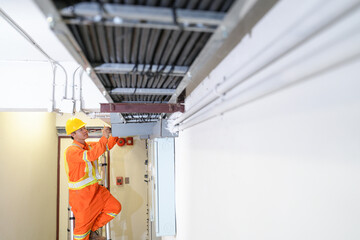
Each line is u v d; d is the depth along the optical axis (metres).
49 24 0.58
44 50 1.70
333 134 0.46
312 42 0.44
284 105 0.62
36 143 3.16
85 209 2.25
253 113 0.79
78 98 1.86
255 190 0.77
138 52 0.88
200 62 0.88
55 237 3.95
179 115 1.77
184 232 1.84
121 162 4.40
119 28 0.69
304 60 0.45
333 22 0.44
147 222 4.22
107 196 2.50
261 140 0.74
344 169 0.44
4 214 2.27
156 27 0.65
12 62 1.79
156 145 2.20
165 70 1.02
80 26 0.67
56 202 4.03
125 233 4.31
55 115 4.01
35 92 1.79
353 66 0.42
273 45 0.55
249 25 0.78
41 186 3.34
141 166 4.43
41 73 1.82
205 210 1.33
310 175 0.52
